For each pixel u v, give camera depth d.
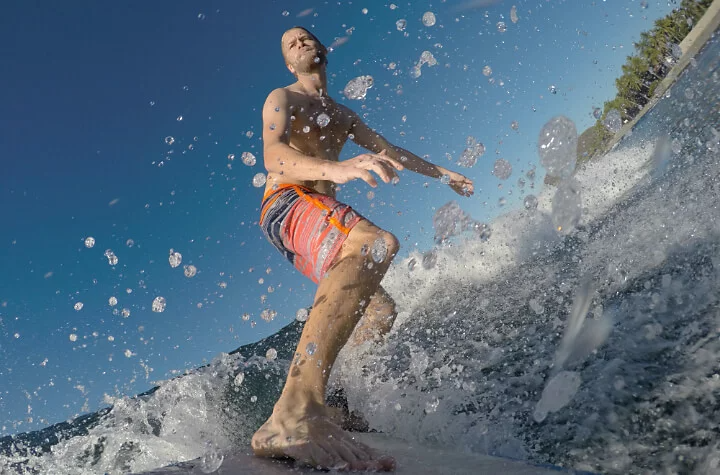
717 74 3.44
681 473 0.86
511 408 1.30
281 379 2.24
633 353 1.24
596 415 1.09
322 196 1.87
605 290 1.67
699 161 2.23
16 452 1.99
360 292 1.56
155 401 2.12
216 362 2.43
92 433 1.98
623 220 2.21
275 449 1.30
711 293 1.32
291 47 2.28
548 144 1.21
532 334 1.68
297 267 1.95
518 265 2.65
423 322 2.30
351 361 1.91
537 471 0.99
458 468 1.09
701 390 1.01
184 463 1.33
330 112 2.27
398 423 1.51
